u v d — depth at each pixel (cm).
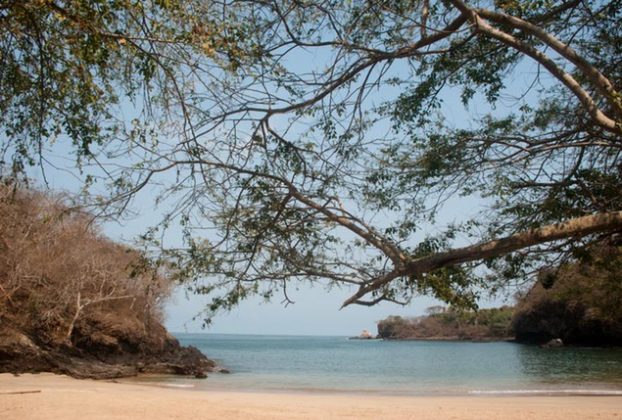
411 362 5669
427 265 543
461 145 760
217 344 14762
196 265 664
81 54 654
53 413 1522
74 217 756
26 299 3444
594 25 781
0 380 2645
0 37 692
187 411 1700
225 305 664
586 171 726
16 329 3238
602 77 566
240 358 7012
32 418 1424
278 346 12850
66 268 3369
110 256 3550
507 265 694
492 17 632
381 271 614
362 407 1955
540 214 735
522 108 800
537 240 516
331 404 2062
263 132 699
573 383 3169
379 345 12312
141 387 2744
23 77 714
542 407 1972
